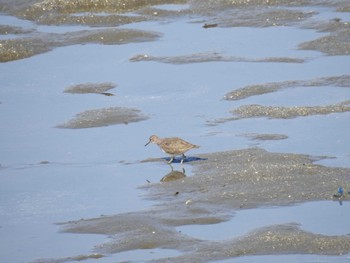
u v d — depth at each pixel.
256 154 24.55
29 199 22.86
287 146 25.58
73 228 20.72
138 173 24.17
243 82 32.19
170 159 24.92
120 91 31.95
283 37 38.12
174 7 43.66
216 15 42.12
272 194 21.94
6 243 20.17
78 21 41.88
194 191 22.42
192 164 24.41
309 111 28.47
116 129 28.08
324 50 35.59
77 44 38.59
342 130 26.78
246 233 19.92
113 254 19.33
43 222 21.28
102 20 41.84
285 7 42.69
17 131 28.41
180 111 29.47
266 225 20.28
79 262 18.97
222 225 20.52
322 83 31.59
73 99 31.36
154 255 19.16
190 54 36.06
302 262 18.64
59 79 33.91
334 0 42.97
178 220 20.77
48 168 25.08
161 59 35.69
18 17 43.34
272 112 28.53
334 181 22.45
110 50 37.53
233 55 35.72
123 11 43.41
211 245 19.47
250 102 29.94
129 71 34.38
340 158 24.41
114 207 21.91
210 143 26.17
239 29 39.88
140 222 20.62
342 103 29.09
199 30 39.94
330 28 38.59
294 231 19.78
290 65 33.97
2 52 37.34
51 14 42.91
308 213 20.98
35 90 32.72
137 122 28.58
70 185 23.70
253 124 27.75
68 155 26.09
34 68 35.69
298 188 22.16
